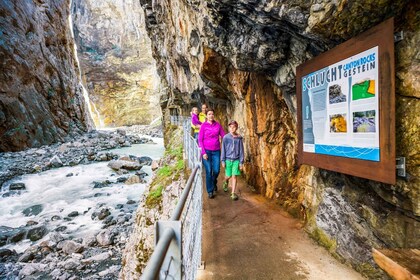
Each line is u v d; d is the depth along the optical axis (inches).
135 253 253.3
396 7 97.5
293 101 189.2
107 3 2539.4
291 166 211.2
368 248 122.0
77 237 403.9
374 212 117.9
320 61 135.7
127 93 2667.3
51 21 1373.0
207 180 244.2
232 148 235.1
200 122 341.7
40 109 1126.4
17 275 310.5
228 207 221.0
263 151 247.1
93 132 1526.8
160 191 290.8
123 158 848.3
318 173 165.6
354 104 113.6
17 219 474.3
